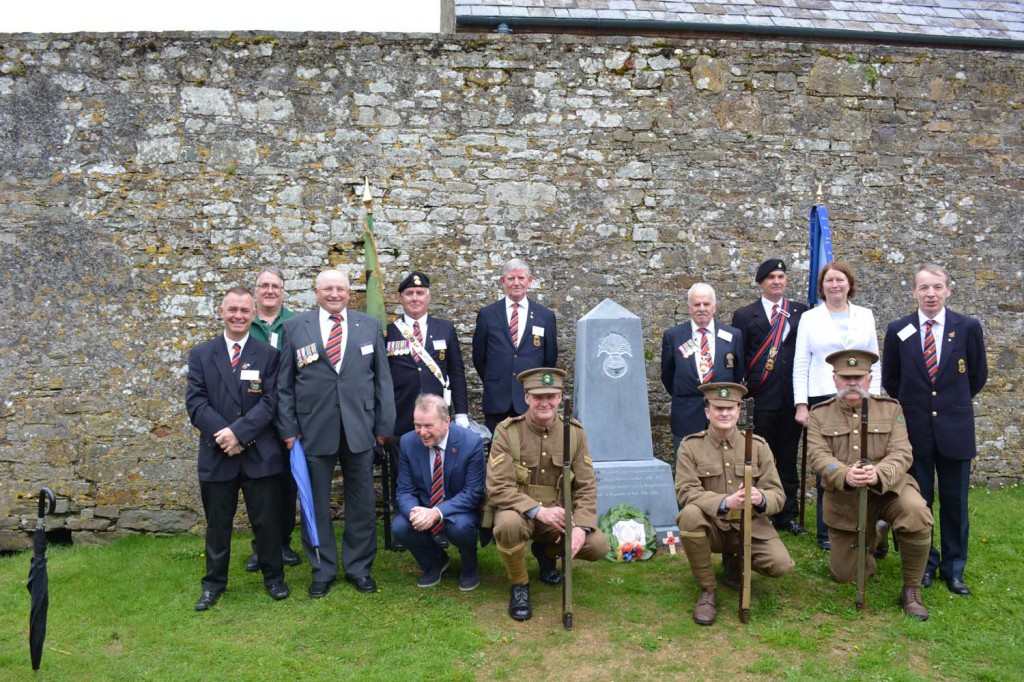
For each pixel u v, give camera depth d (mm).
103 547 4902
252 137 5199
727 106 5531
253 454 3861
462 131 5359
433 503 3980
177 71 5125
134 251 5102
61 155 5047
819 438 3982
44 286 5035
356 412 4000
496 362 4828
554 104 5414
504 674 3170
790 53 5570
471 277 5379
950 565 3957
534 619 3641
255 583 4113
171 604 3873
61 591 4109
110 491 5066
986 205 5742
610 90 5453
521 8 6344
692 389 4703
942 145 5699
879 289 5656
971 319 4047
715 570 4164
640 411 4773
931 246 5699
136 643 3488
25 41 5016
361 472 4055
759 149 5562
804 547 4555
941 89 5688
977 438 5734
